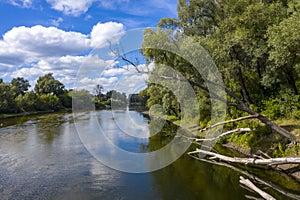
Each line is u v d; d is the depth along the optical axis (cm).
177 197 714
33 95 4584
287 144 932
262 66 1250
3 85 3988
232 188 759
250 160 866
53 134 1884
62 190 797
